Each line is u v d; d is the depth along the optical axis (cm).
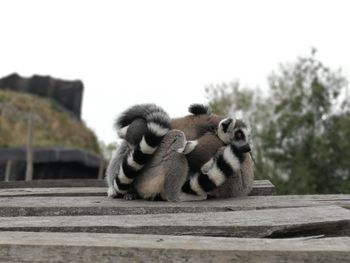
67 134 1524
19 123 1417
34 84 1762
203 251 174
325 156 899
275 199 239
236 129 246
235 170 238
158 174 238
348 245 177
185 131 252
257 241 181
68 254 176
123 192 242
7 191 271
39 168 977
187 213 213
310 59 1052
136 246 176
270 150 939
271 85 1024
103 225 197
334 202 230
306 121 924
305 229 196
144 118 244
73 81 1797
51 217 208
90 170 1038
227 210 221
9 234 187
